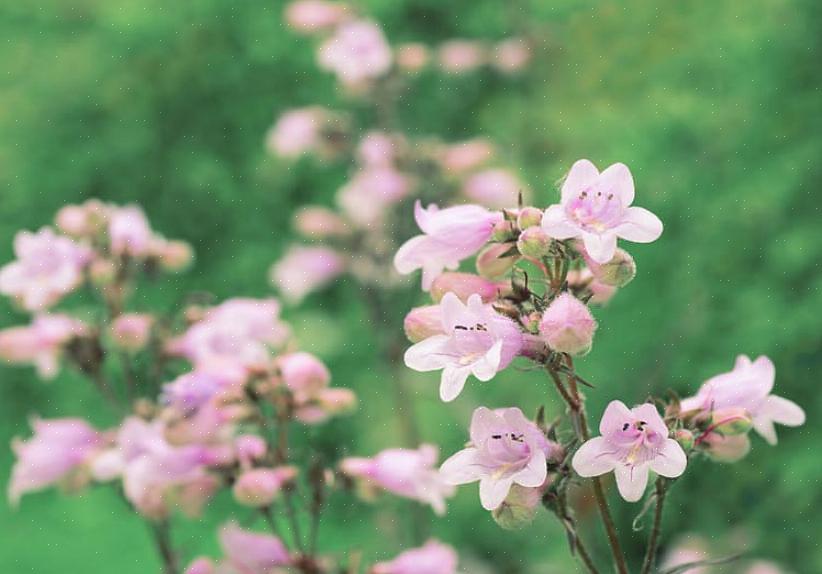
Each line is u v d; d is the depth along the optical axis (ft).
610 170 9.98
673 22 36.73
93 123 51.83
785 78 33.19
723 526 27.86
